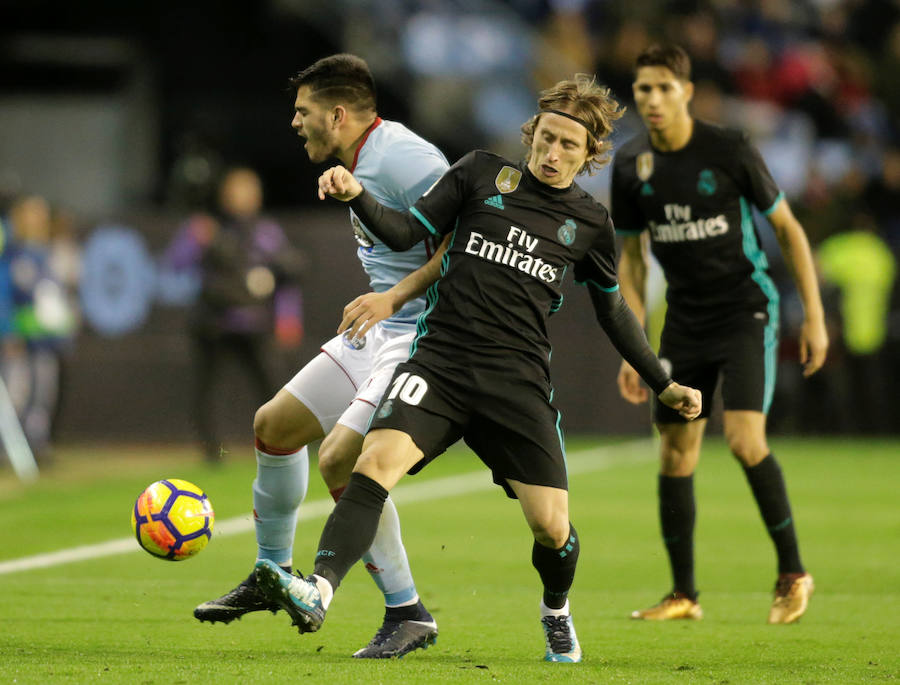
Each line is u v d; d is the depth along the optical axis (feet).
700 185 75.41
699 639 65.41
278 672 51.67
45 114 237.25
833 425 187.93
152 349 177.88
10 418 148.77
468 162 56.80
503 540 102.06
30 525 107.86
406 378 54.75
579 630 68.33
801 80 225.35
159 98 236.02
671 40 219.00
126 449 173.17
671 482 74.18
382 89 217.97
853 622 71.20
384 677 51.11
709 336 76.43
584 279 58.23
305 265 177.88
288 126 233.96
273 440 61.46
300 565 88.99
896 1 243.19
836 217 195.62
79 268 177.06
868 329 183.32
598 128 55.93
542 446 55.01
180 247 151.84
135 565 88.33
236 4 234.17
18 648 58.49
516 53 221.46
